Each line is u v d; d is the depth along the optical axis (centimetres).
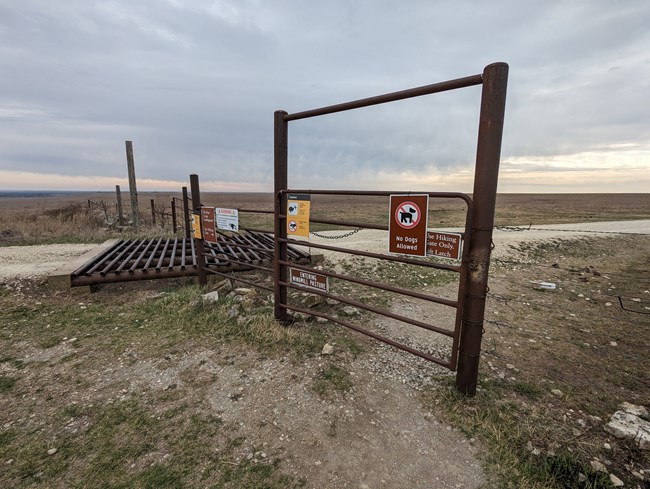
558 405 284
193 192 555
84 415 260
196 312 462
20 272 612
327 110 345
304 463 218
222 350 364
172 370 325
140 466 213
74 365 334
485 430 247
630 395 304
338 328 431
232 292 533
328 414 264
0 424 249
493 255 945
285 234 416
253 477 206
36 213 1711
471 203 251
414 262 284
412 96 283
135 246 797
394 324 455
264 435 242
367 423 255
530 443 234
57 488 196
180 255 699
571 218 2409
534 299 590
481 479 206
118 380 308
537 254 1000
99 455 222
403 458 222
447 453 227
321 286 373
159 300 508
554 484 203
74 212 1664
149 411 266
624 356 379
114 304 508
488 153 241
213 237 526
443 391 294
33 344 378
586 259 967
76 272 539
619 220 2236
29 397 282
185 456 222
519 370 344
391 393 293
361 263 790
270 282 614
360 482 204
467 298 270
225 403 277
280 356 351
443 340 409
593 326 467
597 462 217
